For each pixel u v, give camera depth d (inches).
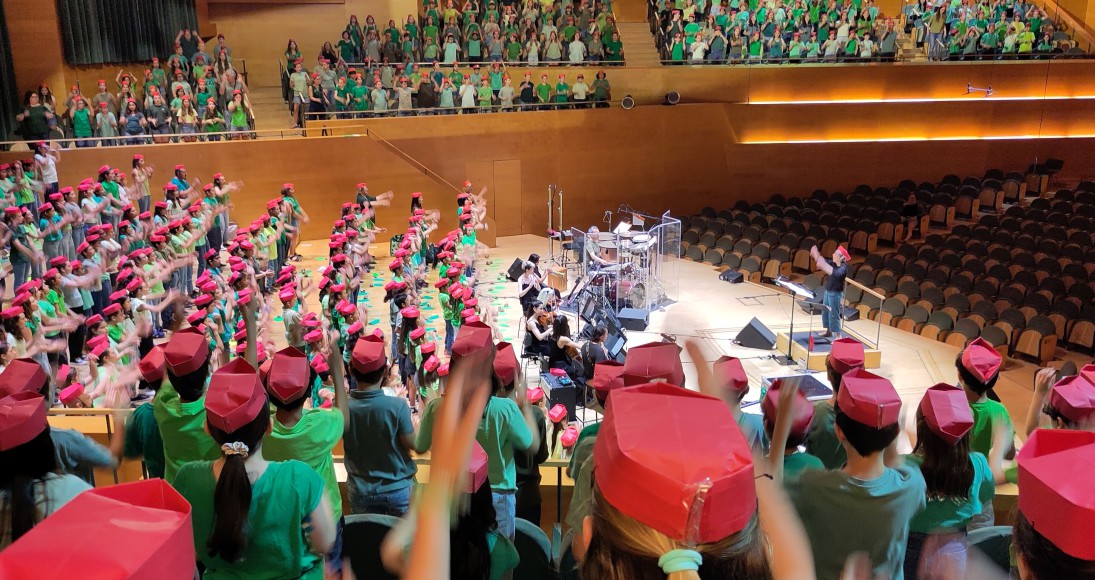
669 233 937.5
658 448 59.4
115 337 464.1
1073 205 1020.5
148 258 600.4
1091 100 1147.9
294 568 132.1
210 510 131.3
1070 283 815.7
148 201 767.7
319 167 930.1
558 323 568.7
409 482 207.2
